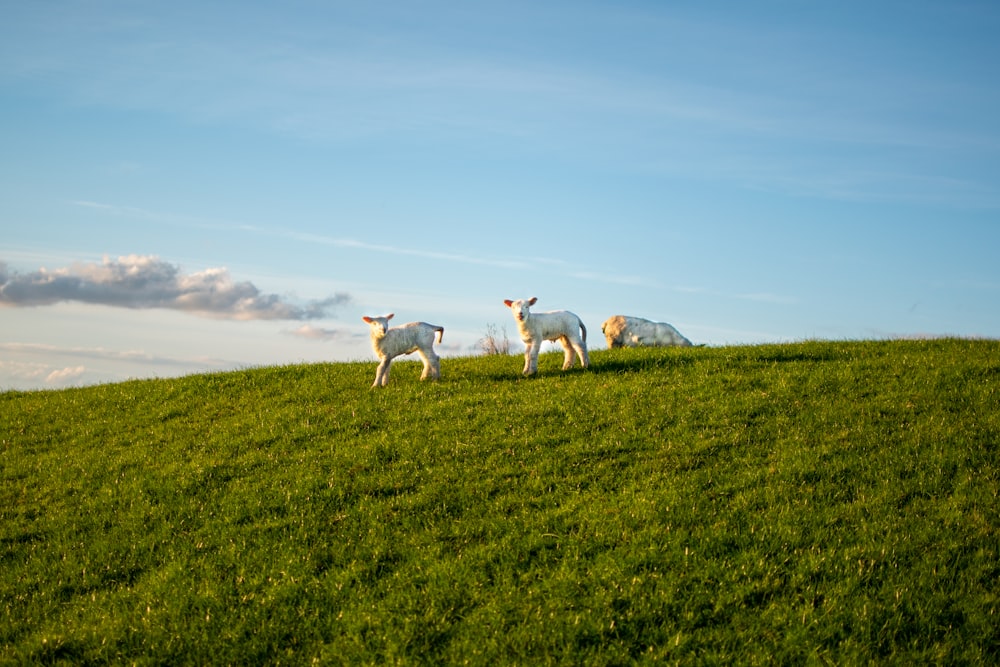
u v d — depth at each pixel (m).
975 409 17.48
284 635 11.19
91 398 24.03
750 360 22.58
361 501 14.73
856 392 19.02
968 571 11.43
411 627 10.92
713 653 10.07
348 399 20.98
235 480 16.14
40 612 12.23
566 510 13.75
